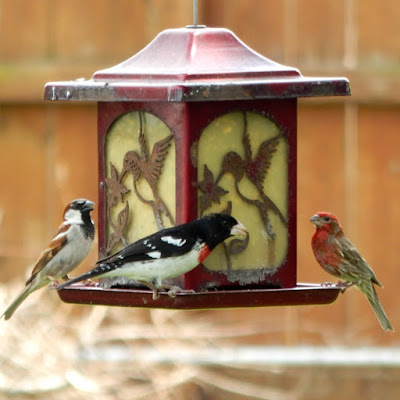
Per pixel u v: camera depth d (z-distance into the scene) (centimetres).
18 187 1295
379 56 1275
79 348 1209
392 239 1273
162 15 1285
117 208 955
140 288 938
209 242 888
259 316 1277
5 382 1159
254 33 1284
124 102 938
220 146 917
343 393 1260
